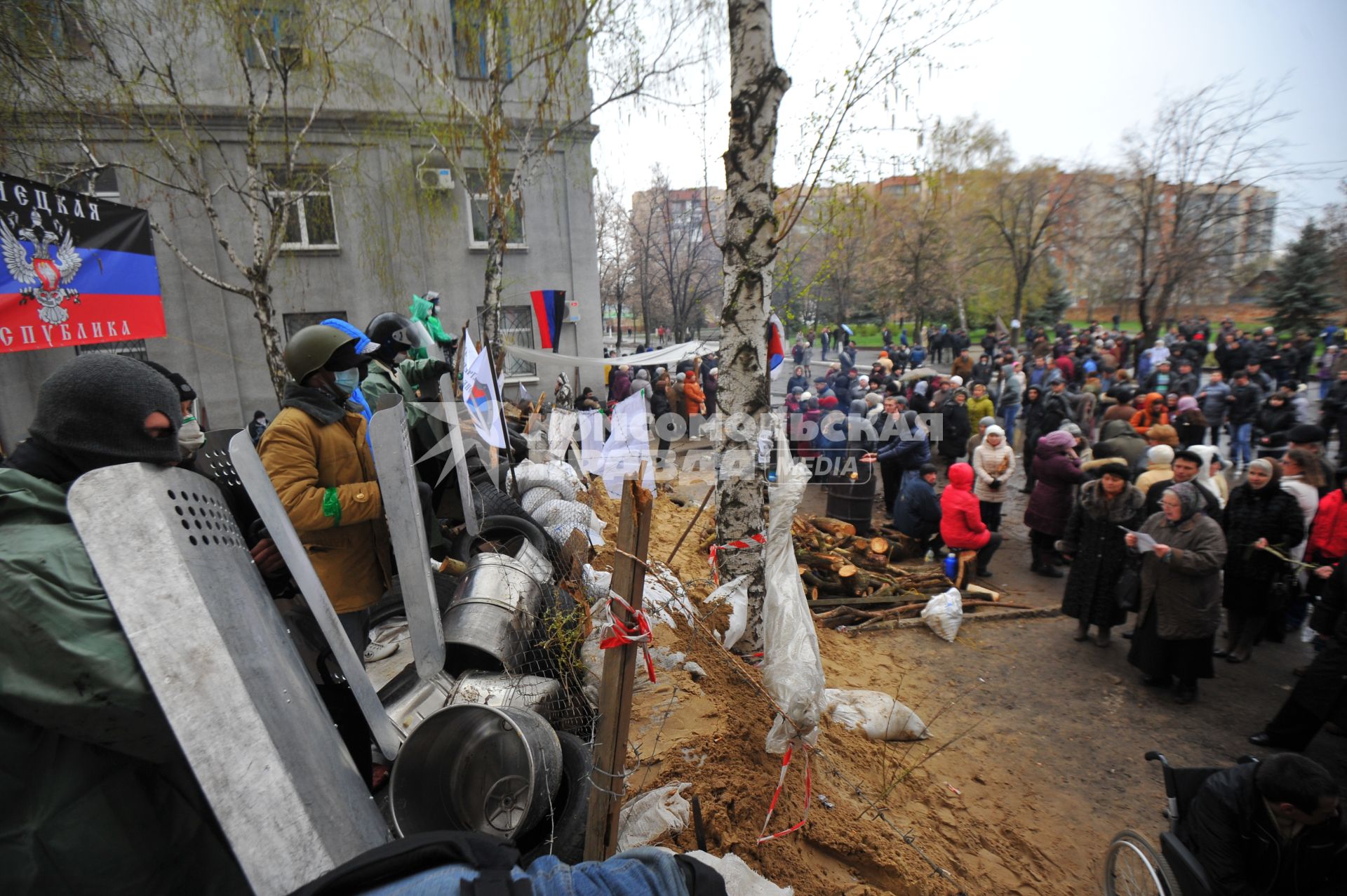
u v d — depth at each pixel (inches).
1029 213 1072.8
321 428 108.8
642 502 85.8
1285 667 239.9
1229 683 228.4
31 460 51.4
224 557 57.0
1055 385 454.9
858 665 232.8
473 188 591.2
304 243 566.9
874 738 179.0
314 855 49.8
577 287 639.1
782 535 146.9
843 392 584.4
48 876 43.6
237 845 45.9
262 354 570.3
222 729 47.6
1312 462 257.3
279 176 533.0
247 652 52.9
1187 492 209.9
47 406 51.8
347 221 570.3
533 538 156.9
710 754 127.3
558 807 96.8
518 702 107.0
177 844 48.6
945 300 1223.5
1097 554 246.5
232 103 506.3
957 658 243.8
